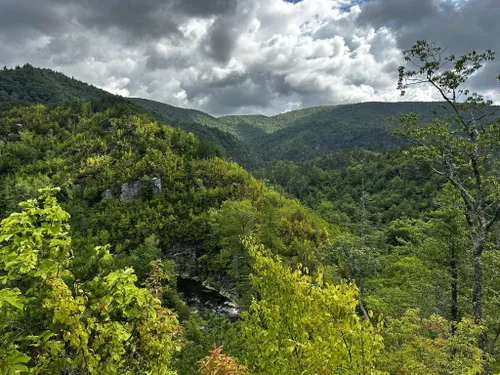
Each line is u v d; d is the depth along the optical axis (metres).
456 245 17.34
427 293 18.05
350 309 4.62
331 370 4.61
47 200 4.24
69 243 4.22
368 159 134.38
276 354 5.41
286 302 5.73
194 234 61.81
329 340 4.66
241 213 46.75
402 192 85.62
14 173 81.06
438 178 77.44
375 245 36.66
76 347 3.75
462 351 9.16
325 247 34.19
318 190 121.56
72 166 83.69
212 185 75.38
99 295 4.25
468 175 16.36
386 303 20.28
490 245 16.64
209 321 18.09
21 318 4.06
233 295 47.38
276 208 64.44
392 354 11.02
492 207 15.55
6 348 3.43
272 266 6.04
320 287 5.21
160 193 73.12
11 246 3.92
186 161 83.00
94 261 7.14
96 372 3.78
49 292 3.88
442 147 16.12
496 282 16.56
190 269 58.97
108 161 81.88
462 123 15.19
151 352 4.06
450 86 15.59
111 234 60.62
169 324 4.33
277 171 148.88
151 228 62.50
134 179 74.81
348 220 71.00
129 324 4.23
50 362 3.89
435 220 18.67
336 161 164.75
